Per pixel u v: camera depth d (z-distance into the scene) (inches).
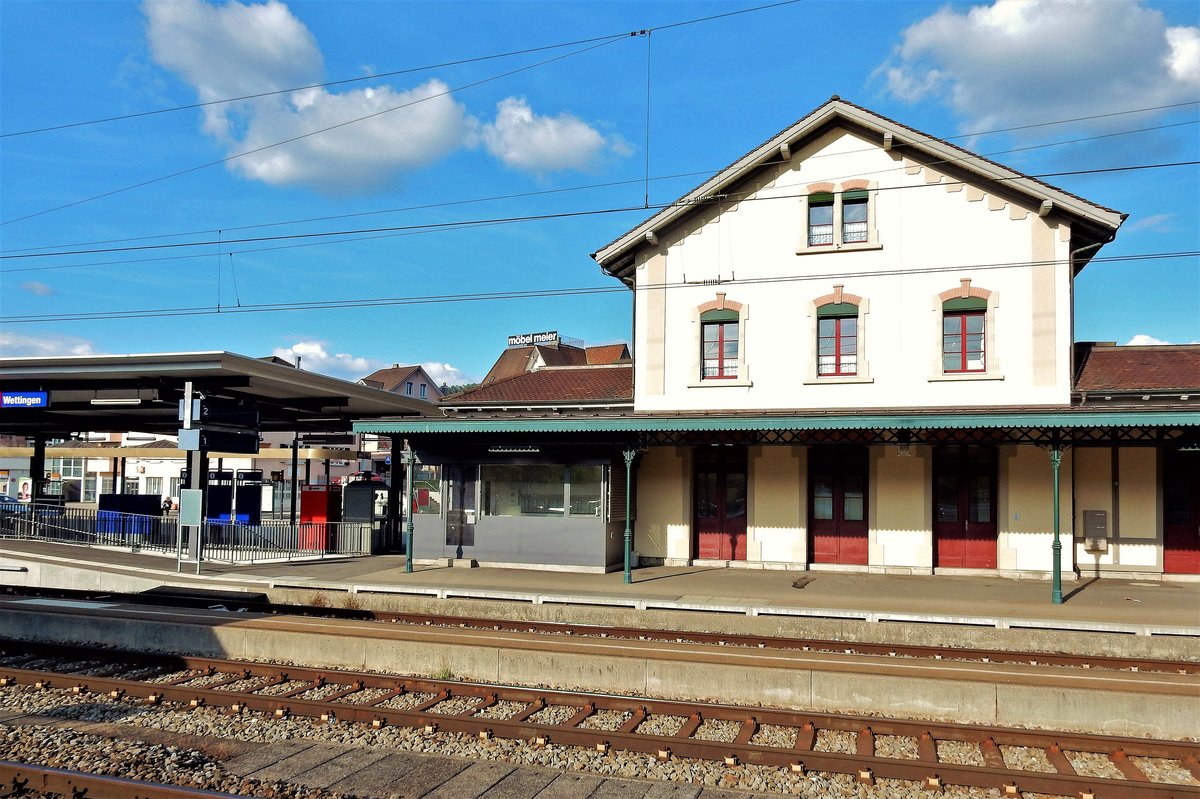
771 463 798.5
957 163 745.6
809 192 791.1
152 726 367.6
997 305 740.0
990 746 333.4
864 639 549.6
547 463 781.3
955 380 745.0
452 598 646.5
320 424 1154.7
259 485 1163.3
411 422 747.4
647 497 830.5
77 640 537.6
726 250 811.4
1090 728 365.1
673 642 488.1
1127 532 719.1
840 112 772.6
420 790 299.4
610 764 323.9
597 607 609.6
